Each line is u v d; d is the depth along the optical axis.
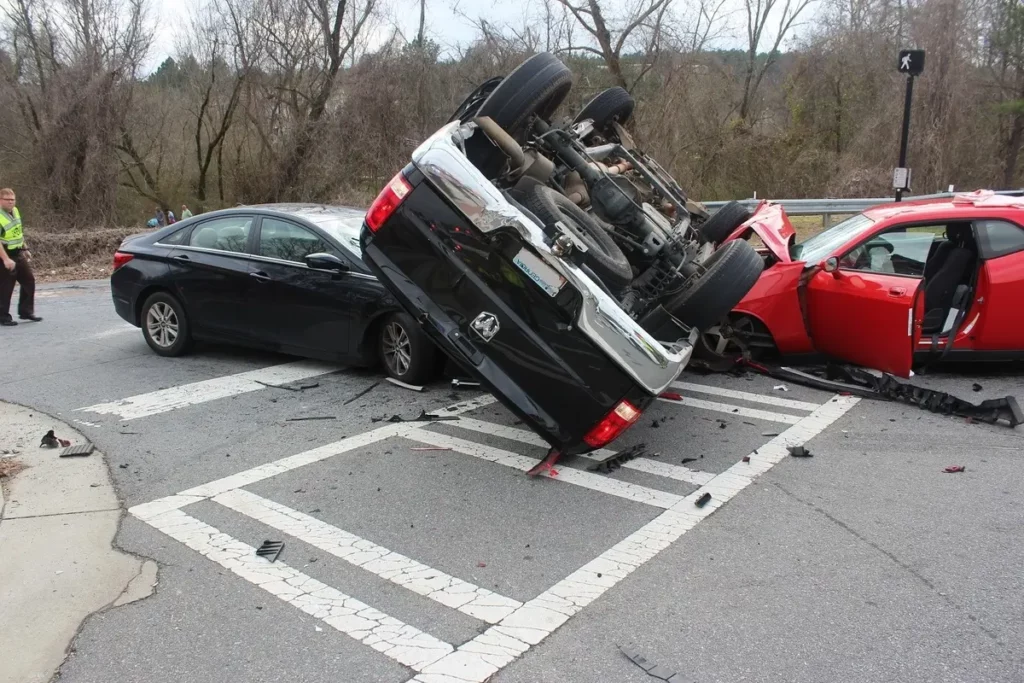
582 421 4.81
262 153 31.86
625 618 3.54
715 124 29.16
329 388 7.05
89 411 6.48
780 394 6.91
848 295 6.85
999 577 3.86
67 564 4.00
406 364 6.99
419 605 3.66
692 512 4.62
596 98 7.91
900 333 6.50
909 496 4.80
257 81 31.39
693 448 5.66
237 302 7.66
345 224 7.52
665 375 4.80
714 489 4.95
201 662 3.23
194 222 8.19
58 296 13.61
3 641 3.37
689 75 28.09
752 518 4.54
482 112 5.52
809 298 7.22
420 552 4.16
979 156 28.25
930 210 7.11
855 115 31.08
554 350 4.77
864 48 31.06
